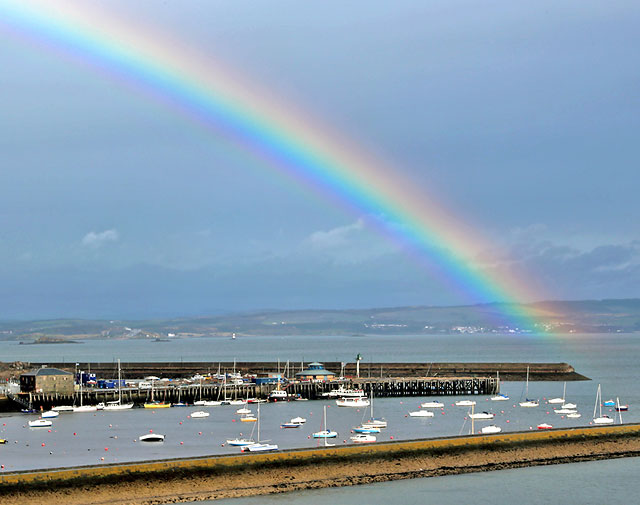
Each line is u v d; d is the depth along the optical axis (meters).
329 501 168.88
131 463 170.25
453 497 172.88
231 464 175.62
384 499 170.88
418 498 171.75
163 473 169.38
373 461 188.88
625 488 180.62
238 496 171.62
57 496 160.00
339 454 186.25
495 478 189.12
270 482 176.62
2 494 156.88
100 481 164.12
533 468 199.00
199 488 170.50
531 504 167.88
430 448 195.50
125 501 163.25
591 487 181.62
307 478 180.62
